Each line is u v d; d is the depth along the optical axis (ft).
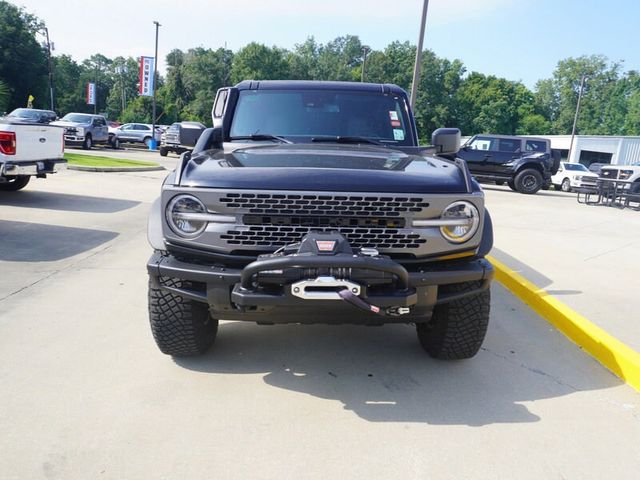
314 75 330.54
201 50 304.30
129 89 423.23
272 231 10.37
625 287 19.66
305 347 13.78
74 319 15.16
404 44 289.33
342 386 11.73
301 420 10.31
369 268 9.55
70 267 20.52
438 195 10.46
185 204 10.50
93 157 71.97
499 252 25.58
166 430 9.83
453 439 9.80
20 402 10.61
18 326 14.49
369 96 15.81
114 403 10.71
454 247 10.71
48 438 9.44
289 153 12.53
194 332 12.03
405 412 10.71
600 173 56.95
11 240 24.12
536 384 12.14
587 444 9.77
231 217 10.37
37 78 216.13
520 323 16.21
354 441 9.64
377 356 13.35
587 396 11.65
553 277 20.84
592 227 36.11
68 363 12.39
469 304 11.85
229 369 12.39
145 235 26.58
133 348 13.35
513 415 10.72
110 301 16.79
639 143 145.89
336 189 10.28
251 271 9.68
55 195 37.60
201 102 285.43
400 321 11.19
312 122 15.30
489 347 14.19
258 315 10.72
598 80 338.13
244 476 8.59
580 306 17.01
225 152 12.95
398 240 10.50
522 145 68.54
